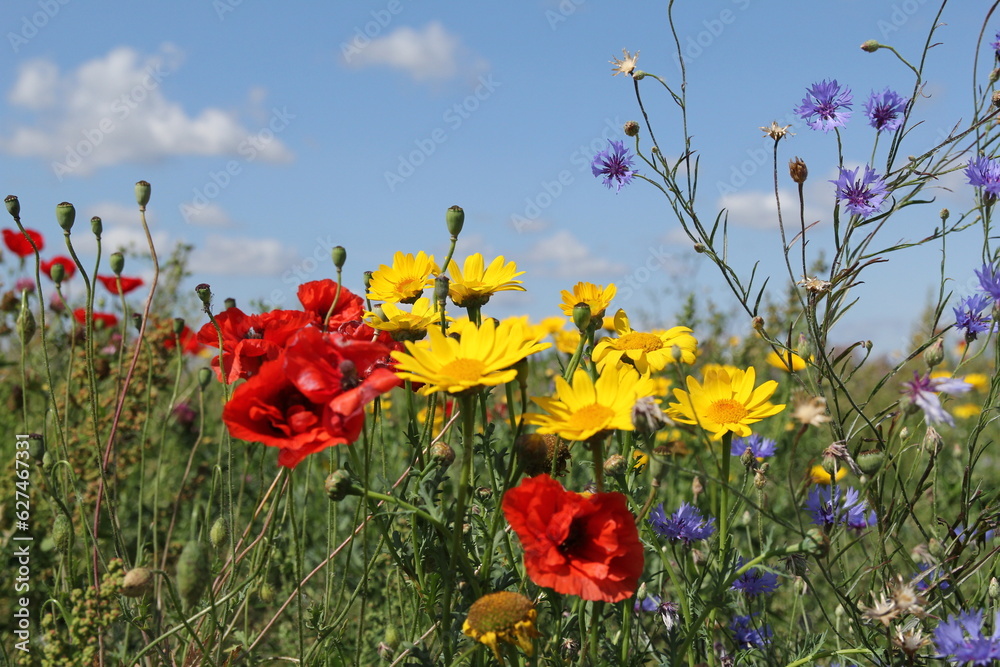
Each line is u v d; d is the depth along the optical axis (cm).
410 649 90
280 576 125
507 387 92
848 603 93
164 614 110
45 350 100
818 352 98
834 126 99
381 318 98
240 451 151
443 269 99
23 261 149
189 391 145
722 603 91
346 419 86
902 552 97
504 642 85
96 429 100
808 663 96
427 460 94
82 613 92
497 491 93
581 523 87
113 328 155
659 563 111
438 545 91
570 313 99
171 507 137
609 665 91
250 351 95
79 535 120
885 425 114
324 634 97
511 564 92
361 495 88
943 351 91
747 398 94
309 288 102
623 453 96
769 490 131
